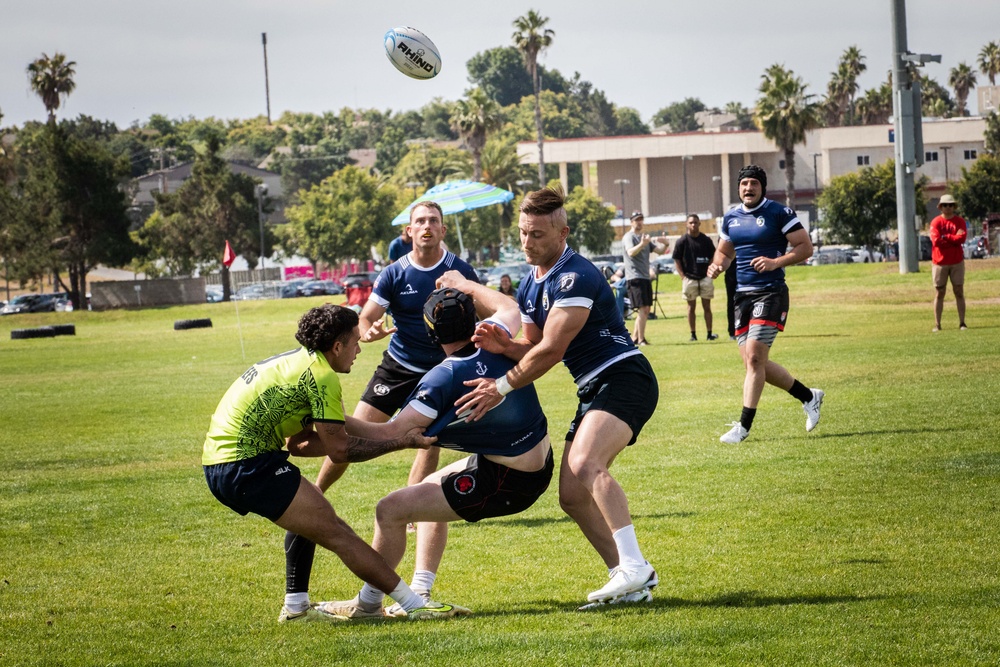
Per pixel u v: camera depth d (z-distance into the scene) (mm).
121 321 94500
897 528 11906
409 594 9828
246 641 9141
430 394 9742
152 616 10141
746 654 7797
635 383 10203
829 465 15656
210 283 165625
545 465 10055
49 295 133500
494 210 167250
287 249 172875
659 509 13594
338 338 9664
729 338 38750
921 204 135125
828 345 32219
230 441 9570
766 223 17797
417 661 8086
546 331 9773
